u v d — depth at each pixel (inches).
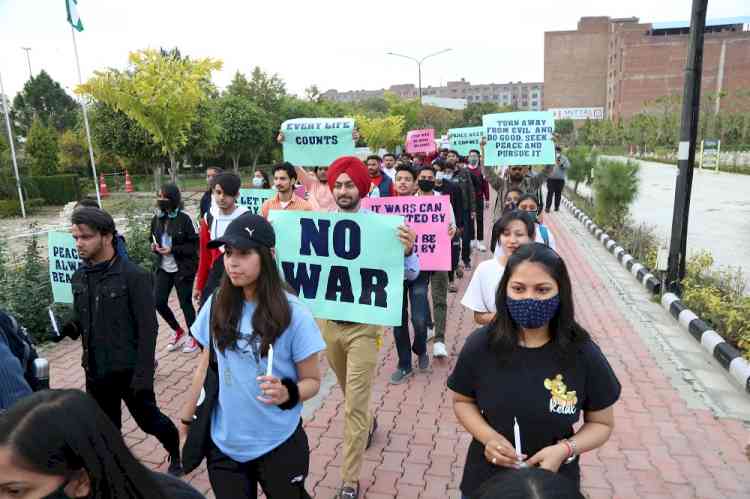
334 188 146.0
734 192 916.6
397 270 132.8
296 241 141.5
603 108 4114.2
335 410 189.9
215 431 97.2
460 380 87.6
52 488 48.8
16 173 964.6
